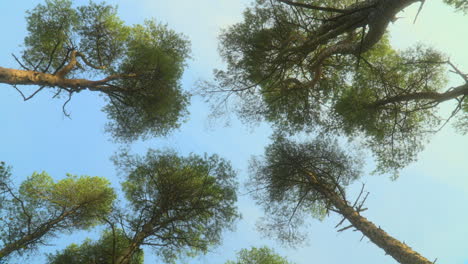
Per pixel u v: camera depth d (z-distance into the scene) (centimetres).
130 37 1194
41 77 920
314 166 1166
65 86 992
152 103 1098
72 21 1134
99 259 1002
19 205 1020
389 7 712
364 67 1134
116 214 962
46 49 1139
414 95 1008
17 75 857
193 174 1096
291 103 1203
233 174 1135
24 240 916
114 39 1228
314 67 1153
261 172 1196
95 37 1197
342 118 1111
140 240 928
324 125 1186
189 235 1066
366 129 1105
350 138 1166
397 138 1152
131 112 1153
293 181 1162
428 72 1069
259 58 1066
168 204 1035
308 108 1194
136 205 1055
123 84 1138
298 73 1257
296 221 1196
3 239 937
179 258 1093
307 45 962
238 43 1070
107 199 1153
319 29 956
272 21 1028
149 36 1176
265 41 1042
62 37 1126
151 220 997
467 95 988
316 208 1303
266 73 1104
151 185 1091
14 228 968
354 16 888
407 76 1123
